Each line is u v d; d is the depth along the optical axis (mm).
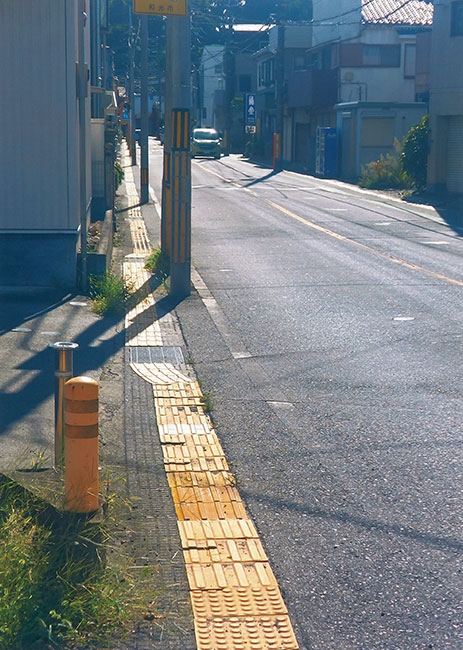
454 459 7734
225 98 89312
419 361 11156
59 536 5391
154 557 5750
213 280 17500
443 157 38656
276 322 13531
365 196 39312
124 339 12102
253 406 9242
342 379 10336
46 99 14672
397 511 6641
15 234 14969
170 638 4801
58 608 4820
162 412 8914
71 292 15000
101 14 35094
